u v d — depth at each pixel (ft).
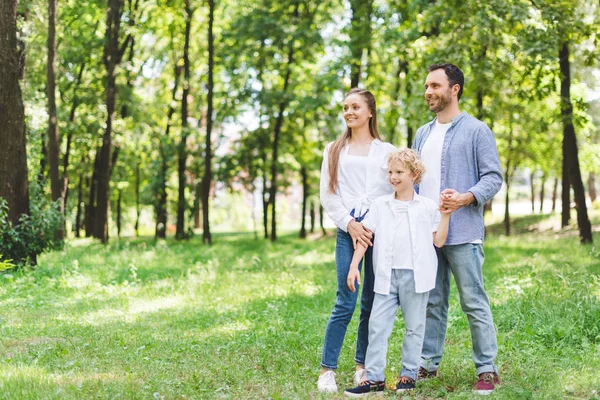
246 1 88.48
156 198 93.86
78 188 114.32
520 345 18.60
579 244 57.11
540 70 45.03
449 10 45.44
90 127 83.20
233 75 87.81
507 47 45.68
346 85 79.97
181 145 90.99
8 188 38.32
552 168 91.50
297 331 22.07
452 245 14.94
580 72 63.26
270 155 93.97
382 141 16.14
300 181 103.04
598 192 171.01
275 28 80.59
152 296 30.96
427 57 46.91
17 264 37.09
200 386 14.69
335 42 75.25
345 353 18.57
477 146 15.16
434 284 14.71
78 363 16.72
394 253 14.76
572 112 55.01
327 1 82.94
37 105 62.59
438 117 15.96
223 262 48.67
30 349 18.47
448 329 21.36
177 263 47.32
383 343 14.62
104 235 77.00
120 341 19.65
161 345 19.54
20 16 50.52
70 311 26.21
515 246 57.47
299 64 86.84
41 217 39.93
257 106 87.56
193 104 98.68
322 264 47.42
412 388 14.47
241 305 28.14
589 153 88.38
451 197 14.35
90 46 78.33
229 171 91.71
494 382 14.70
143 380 15.31
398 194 14.98
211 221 173.99
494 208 151.53
